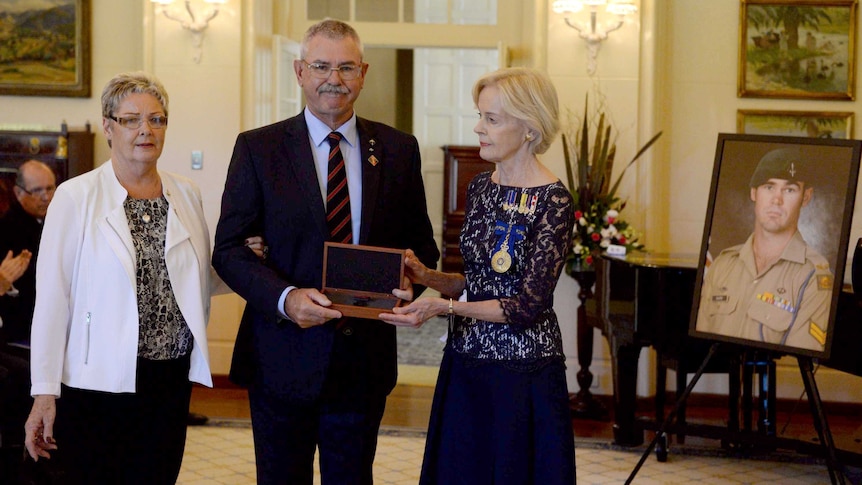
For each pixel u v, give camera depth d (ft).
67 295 8.80
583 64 20.66
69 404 8.86
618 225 19.03
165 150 21.24
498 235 8.71
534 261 8.48
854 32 20.89
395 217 9.78
